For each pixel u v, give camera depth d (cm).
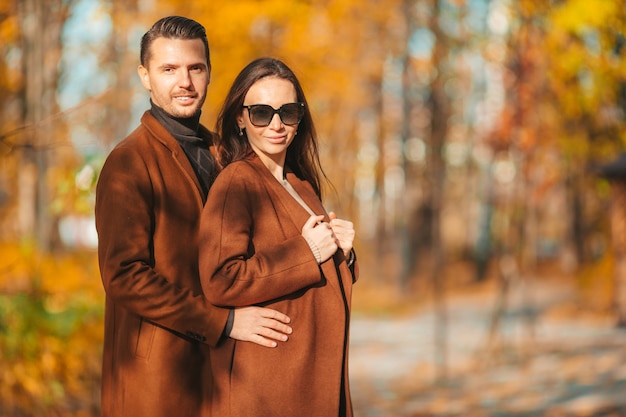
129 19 916
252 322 313
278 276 311
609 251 2111
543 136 1391
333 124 2131
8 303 681
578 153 1424
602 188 1831
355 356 1490
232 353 317
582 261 3183
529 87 1299
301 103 334
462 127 2822
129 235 312
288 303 319
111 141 1133
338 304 322
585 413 909
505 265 1427
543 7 1082
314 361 319
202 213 323
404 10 1703
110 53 1093
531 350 1416
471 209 3700
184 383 321
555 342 1512
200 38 335
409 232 3048
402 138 2714
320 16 1060
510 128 1383
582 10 1006
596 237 2994
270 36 985
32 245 785
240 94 336
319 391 318
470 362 1340
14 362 662
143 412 317
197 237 329
